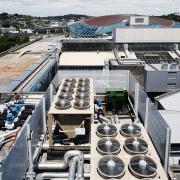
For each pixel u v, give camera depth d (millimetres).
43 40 93125
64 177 11867
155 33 43594
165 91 32531
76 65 36469
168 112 22125
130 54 43031
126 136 11562
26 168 12195
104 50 43281
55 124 17000
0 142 13930
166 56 42281
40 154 14961
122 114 21250
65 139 14445
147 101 15992
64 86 18641
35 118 13953
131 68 32562
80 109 14250
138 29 43188
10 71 40500
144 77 32875
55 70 39750
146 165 9086
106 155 9750
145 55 42844
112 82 25641
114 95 21359
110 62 35719
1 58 52125
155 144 14133
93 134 11852
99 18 95688
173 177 12461
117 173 8828
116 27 44562
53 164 12812
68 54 41719
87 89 17594
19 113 17656
